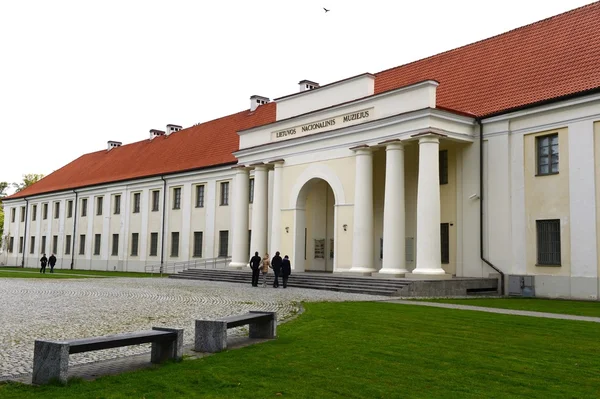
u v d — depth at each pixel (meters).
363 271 28.44
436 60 35.50
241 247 37.00
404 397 7.38
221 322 10.27
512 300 23.19
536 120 25.97
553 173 25.30
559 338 12.16
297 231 33.19
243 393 7.48
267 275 31.53
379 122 28.34
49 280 33.88
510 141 26.86
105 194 56.88
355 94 31.05
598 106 23.91
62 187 63.91
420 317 15.59
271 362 9.30
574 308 19.52
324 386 7.87
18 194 72.62
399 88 27.70
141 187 52.47
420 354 10.15
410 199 31.19
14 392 7.41
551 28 30.08
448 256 28.97
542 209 25.56
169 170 49.50
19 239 71.25
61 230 63.22
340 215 30.59
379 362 9.42
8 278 36.03
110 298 21.39
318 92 33.28
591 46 26.62
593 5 29.17
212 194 45.25
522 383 8.17
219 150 46.94
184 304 19.19
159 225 50.12
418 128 26.67
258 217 35.84
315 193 36.91
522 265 26.05
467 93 30.25
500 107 27.36
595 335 12.66
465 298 23.83
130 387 7.69
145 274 45.31
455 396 7.45
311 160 32.62
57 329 13.28
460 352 10.38
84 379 8.11
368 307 18.33
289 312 16.95
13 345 11.16
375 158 33.09
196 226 46.44
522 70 28.78
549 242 25.38
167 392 7.49
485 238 27.33
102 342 8.19
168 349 9.34
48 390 7.50
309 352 10.20
